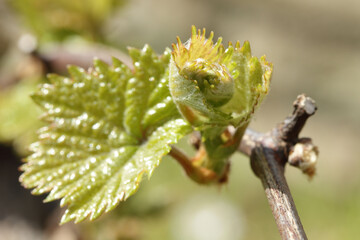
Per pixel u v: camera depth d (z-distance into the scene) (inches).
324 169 29.8
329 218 24.9
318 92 34.9
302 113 8.1
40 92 8.6
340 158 31.1
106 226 11.5
